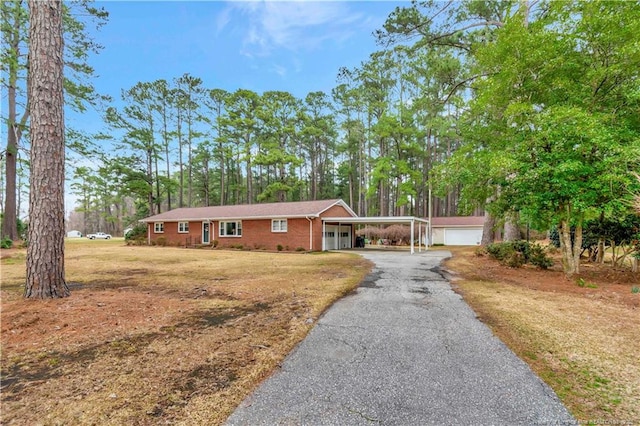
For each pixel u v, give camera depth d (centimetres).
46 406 237
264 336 388
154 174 3203
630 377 282
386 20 1348
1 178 2858
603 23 708
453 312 494
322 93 3609
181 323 438
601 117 705
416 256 1518
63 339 372
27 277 532
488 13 1358
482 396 250
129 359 321
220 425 213
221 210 2348
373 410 231
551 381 275
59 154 547
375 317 469
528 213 775
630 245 874
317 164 4341
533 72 817
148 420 220
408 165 2923
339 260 1309
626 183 613
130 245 2378
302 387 265
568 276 798
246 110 3344
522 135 761
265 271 957
